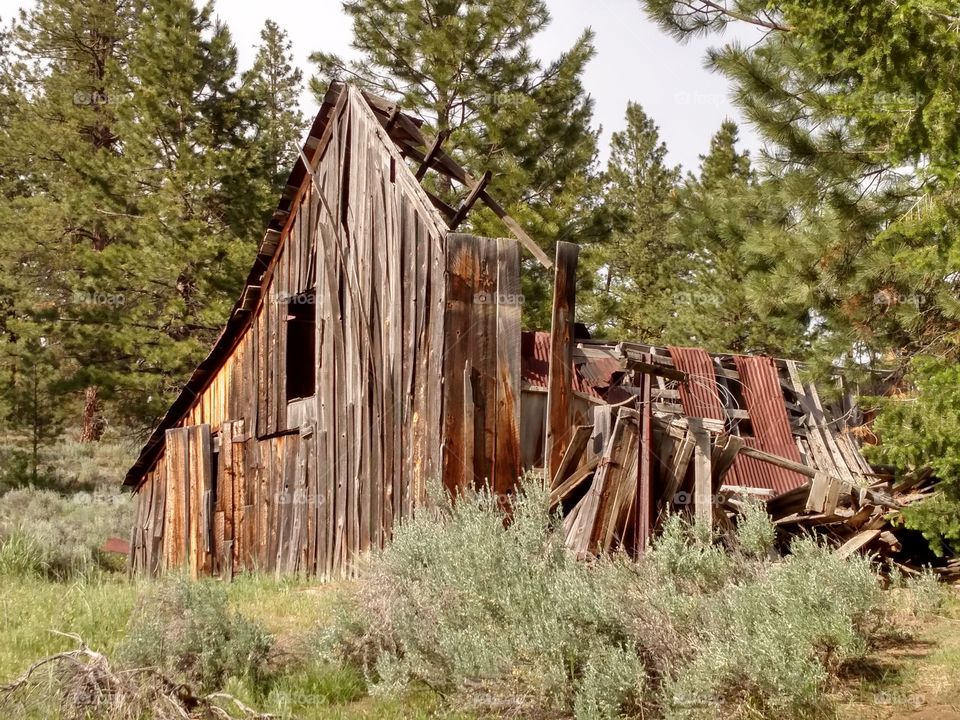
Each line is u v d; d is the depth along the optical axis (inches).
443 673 281.9
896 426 419.8
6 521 639.8
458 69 987.3
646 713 254.7
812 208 562.9
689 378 560.4
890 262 523.2
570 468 417.7
